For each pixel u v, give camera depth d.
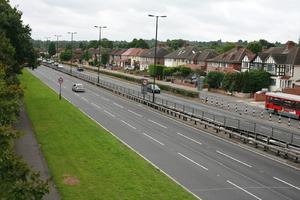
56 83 102.56
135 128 48.28
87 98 75.94
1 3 53.12
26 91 75.50
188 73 121.50
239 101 83.00
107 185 27.02
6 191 15.70
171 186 27.17
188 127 50.47
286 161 35.34
